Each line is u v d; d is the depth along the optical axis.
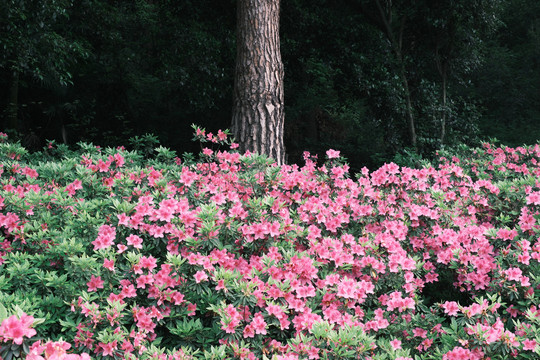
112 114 12.34
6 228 3.13
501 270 3.02
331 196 4.09
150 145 5.02
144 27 11.88
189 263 2.76
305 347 2.36
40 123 11.42
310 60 11.31
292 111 12.74
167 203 3.07
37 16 7.03
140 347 2.52
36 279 2.69
